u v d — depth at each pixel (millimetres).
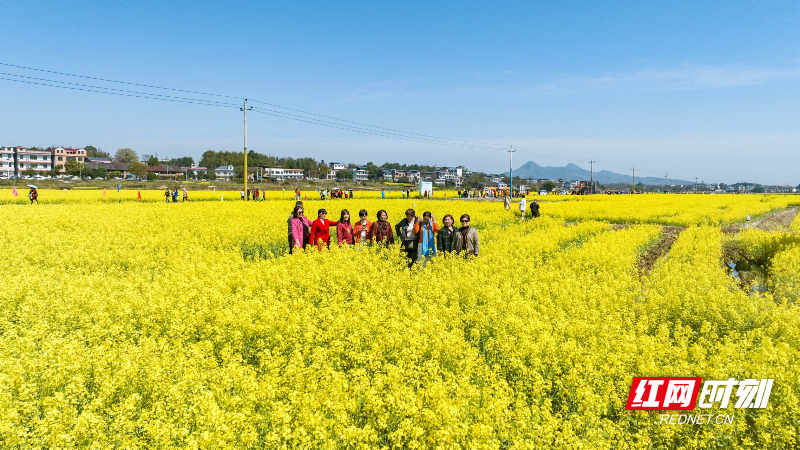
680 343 6918
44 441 4180
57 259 12758
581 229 23594
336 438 4434
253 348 6707
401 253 12320
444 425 4461
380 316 7395
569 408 5426
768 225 30875
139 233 19484
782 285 11500
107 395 4945
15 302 8414
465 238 13031
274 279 9742
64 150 152375
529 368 5848
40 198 47656
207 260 13031
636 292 9812
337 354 6230
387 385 5305
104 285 9664
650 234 21766
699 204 46750
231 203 40281
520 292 9789
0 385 4758
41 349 6164
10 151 143125
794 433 4559
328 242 13570
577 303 8594
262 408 4867
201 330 7098
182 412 4684
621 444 4520
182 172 165625
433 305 8117
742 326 7871
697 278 10891
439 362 6125
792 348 6695
